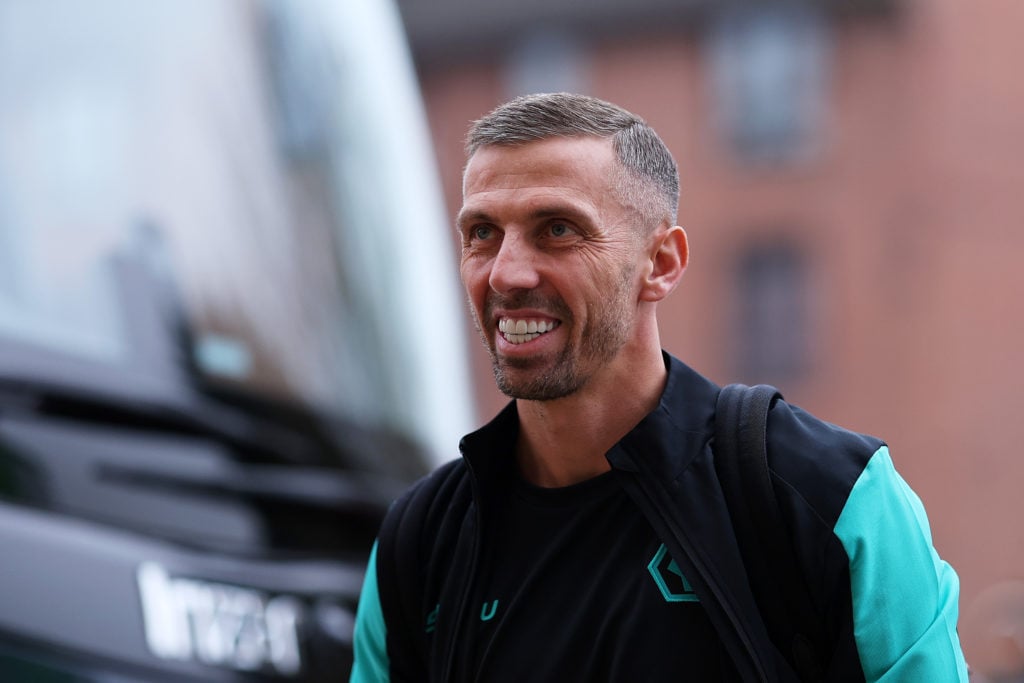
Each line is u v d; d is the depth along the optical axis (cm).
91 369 567
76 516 528
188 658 517
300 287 661
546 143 305
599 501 318
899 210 3525
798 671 301
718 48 3709
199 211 638
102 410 562
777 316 3634
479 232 315
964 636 1283
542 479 335
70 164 607
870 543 296
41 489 525
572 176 302
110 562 518
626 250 310
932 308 3488
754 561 301
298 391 632
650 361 326
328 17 738
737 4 3634
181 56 657
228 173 656
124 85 633
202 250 631
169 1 661
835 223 3578
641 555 308
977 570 3394
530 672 311
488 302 313
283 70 700
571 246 303
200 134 651
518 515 330
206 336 611
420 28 3925
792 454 306
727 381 3669
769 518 299
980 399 3450
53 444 538
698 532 301
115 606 507
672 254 325
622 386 322
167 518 552
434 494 353
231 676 527
